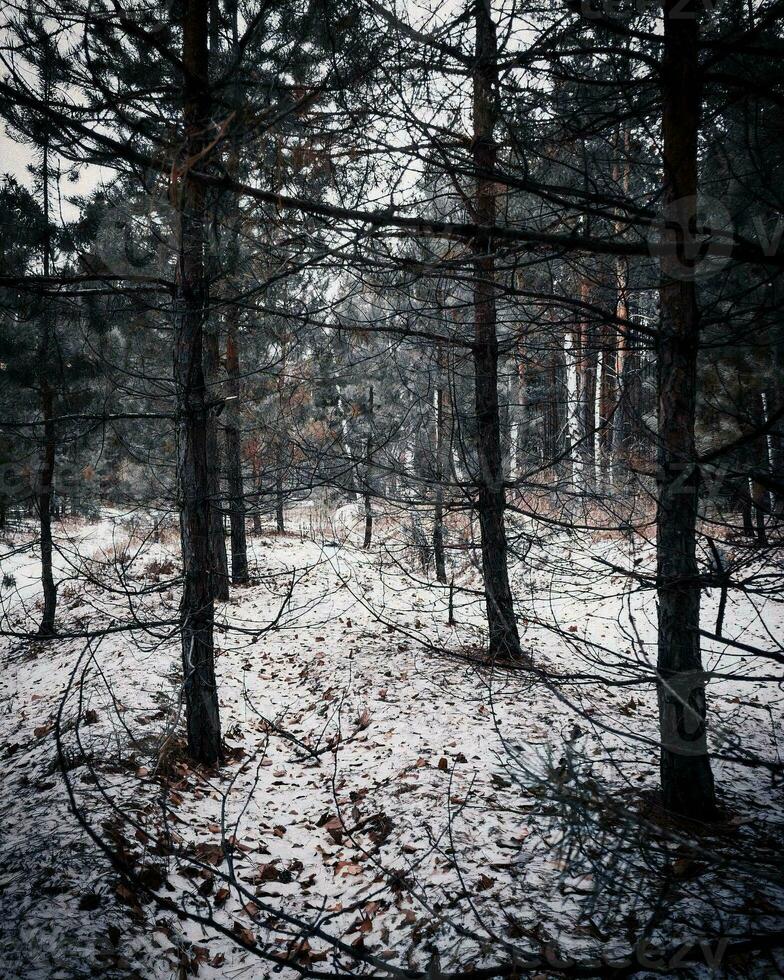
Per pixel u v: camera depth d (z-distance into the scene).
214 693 6.02
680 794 4.12
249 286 4.08
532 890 3.74
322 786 5.79
